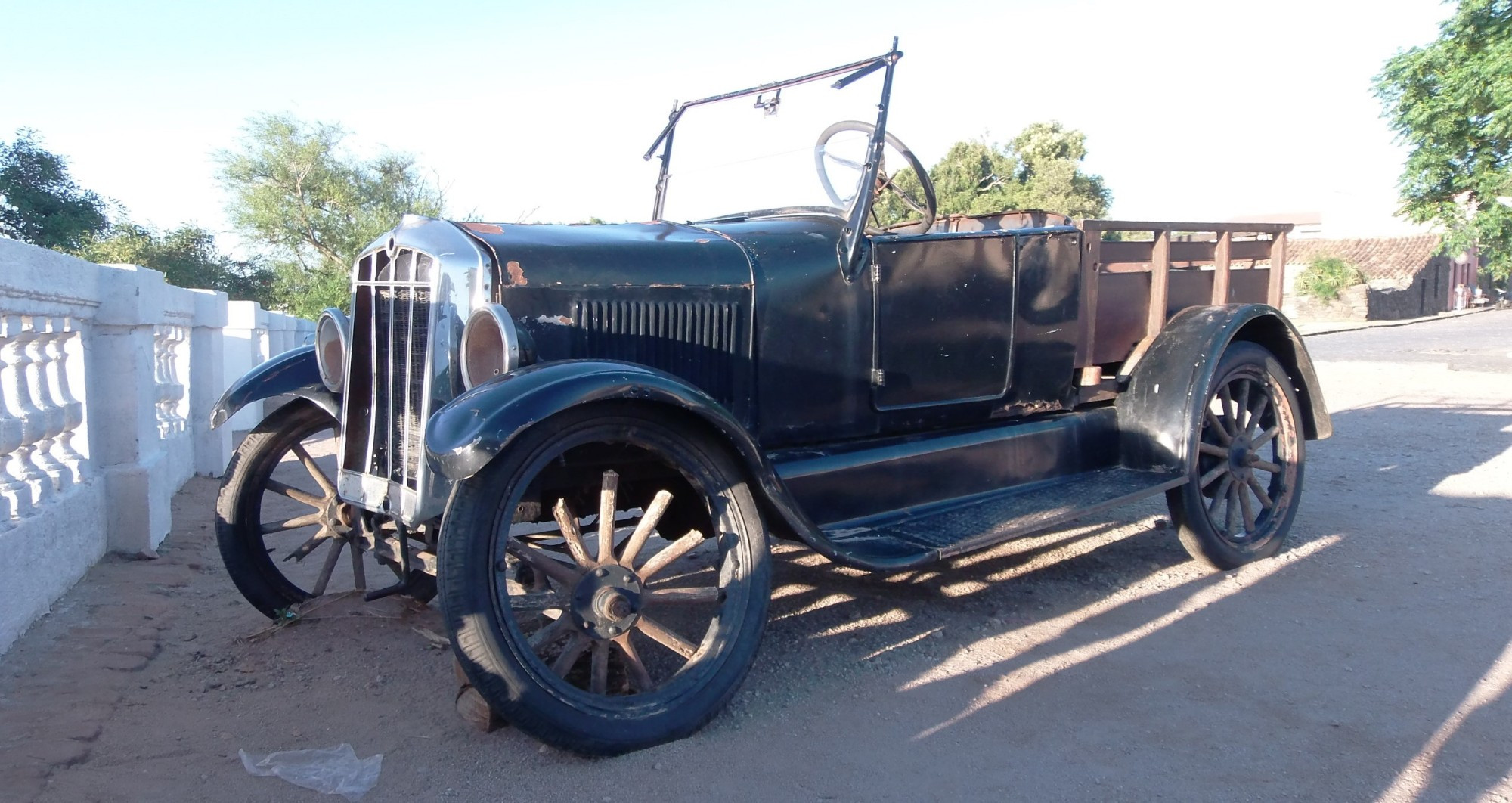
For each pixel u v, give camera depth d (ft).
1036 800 7.85
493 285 9.59
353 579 14.38
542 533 11.46
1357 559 14.28
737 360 11.09
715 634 9.29
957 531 11.17
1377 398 32.83
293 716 9.70
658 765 8.50
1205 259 15.56
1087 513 11.99
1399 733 8.80
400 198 98.73
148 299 15.88
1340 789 7.87
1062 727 9.13
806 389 11.61
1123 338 14.49
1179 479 13.17
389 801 8.01
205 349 23.62
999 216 15.29
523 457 8.36
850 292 11.80
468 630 8.04
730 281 10.96
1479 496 17.94
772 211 13.51
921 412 12.59
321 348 11.64
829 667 10.78
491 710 8.93
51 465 13.37
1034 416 13.73
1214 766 8.30
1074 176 82.94
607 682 9.92
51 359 13.41
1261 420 15.43
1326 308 108.58
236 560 12.32
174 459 21.09
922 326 12.41
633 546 9.18
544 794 8.05
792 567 14.84
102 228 95.09
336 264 92.53
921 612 12.59
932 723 9.30
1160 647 11.09
